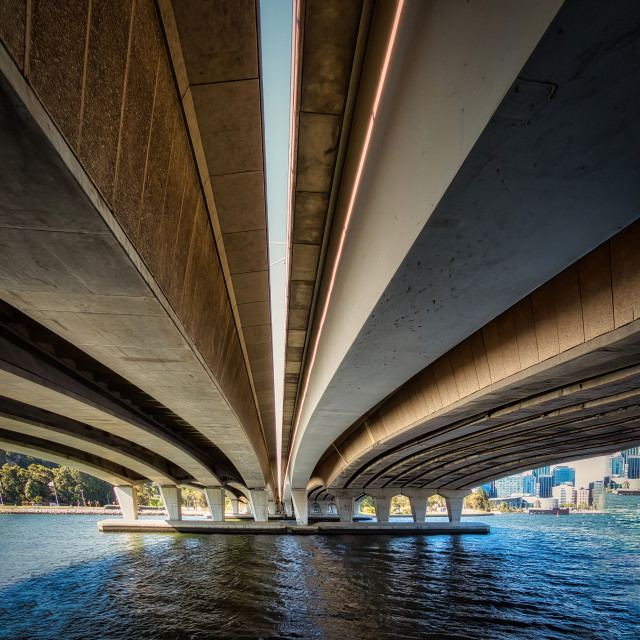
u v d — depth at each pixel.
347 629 16.03
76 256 6.66
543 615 18.39
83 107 4.79
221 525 51.69
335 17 7.05
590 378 13.98
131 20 5.69
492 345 14.66
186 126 8.52
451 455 31.80
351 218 10.05
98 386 19.28
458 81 4.83
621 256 9.45
